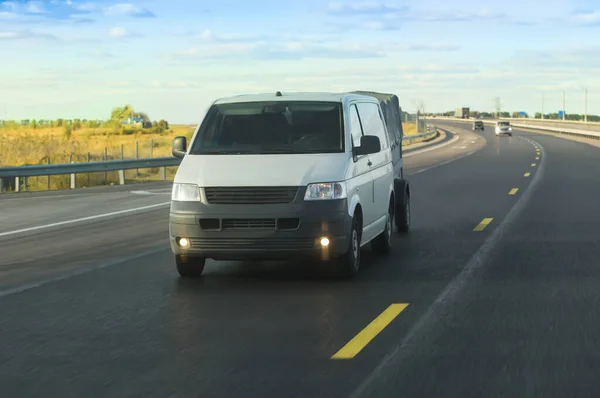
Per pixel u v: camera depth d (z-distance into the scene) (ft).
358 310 26.76
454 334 23.29
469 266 35.29
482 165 124.36
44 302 28.96
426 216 55.88
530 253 38.73
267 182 31.01
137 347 22.39
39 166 87.66
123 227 53.01
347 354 21.25
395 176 51.98
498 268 34.65
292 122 34.27
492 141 257.14
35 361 21.11
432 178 96.32
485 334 23.24
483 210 59.52
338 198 31.32
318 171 31.50
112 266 37.01
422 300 28.27
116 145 206.18
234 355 21.35
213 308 27.45
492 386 18.25
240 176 31.30
